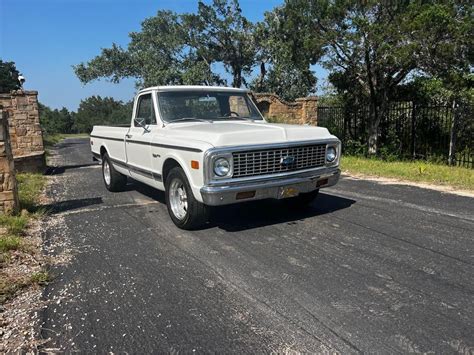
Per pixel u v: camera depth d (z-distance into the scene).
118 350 2.75
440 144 13.88
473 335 2.84
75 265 4.24
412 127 14.25
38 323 3.11
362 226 5.37
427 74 13.05
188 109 6.25
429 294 3.44
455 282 3.66
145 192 8.09
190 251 4.59
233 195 4.69
